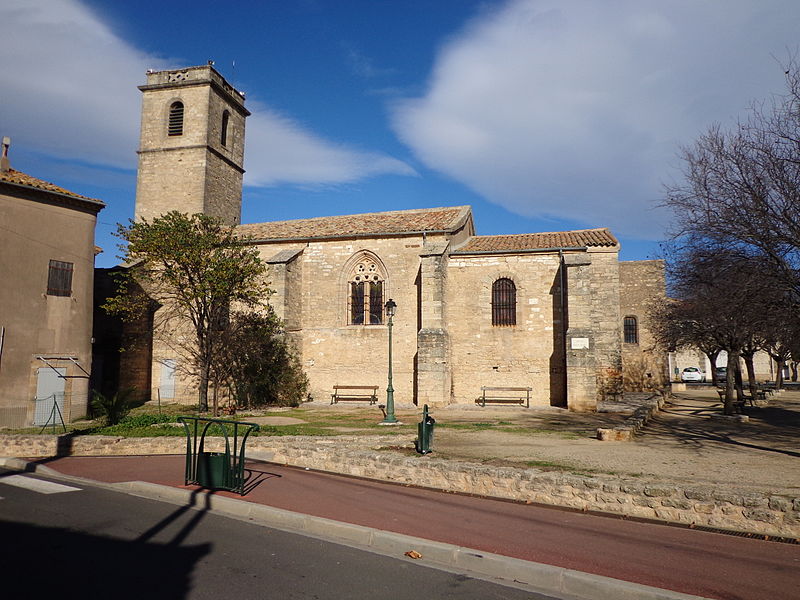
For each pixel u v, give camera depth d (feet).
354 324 81.25
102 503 28.04
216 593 16.46
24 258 62.59
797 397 102.83
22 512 26.00
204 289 63.77
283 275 76.74
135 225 66.33
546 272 76.13
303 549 21.08
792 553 20.63
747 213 35.55
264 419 60.90
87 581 17.25
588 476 28.66
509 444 41.96
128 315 77.41
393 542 21.56
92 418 67.10
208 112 96.48
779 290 34.73
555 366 74.23
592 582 17.48
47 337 64.03
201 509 27.30
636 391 104.88
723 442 43.04
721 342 62.13
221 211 100.27
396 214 92.07
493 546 21.15
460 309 77.87
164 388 84.64
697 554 20.43
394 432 48.83
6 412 59.72
